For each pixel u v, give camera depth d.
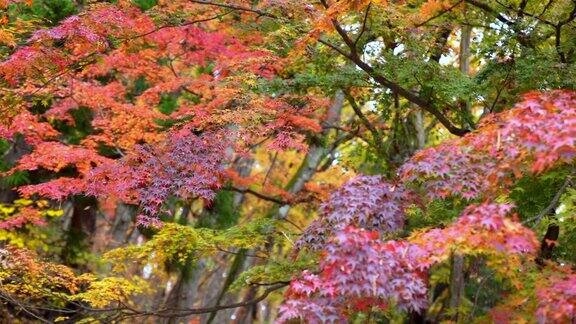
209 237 7.48
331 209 4.83
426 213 6.32
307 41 6.64
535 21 7.00
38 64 6.40
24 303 7.46
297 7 7.00
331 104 10.63
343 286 3.84
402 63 7.30
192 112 7.33
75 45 6.66
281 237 7.44
